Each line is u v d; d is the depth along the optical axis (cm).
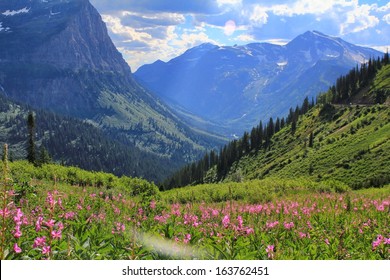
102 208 1325
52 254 568
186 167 19412
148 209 1459
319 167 11912
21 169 2897
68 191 2003
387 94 17175
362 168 10281
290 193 4162
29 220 820
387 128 12638
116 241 731
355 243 1008
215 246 706
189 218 1181
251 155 18762
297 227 1220
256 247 812
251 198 3628
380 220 1412
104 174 3331
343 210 1741
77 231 704
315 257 806
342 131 15188
